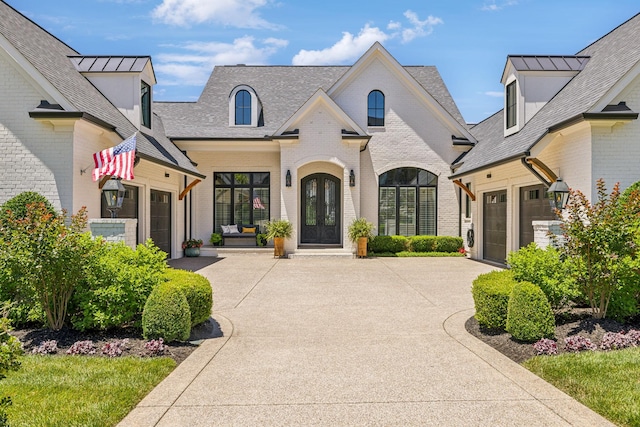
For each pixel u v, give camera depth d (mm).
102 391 4613
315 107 18219
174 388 4840
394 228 20234
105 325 6582
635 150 10117
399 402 4473
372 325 7711
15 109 10477
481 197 17500
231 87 22312
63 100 10312
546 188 12406
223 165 20406
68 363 5480
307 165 20109
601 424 3963
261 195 20594
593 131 10117
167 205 17203
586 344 5887
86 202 10969
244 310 8914
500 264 15742
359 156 18734
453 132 20266
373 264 16078
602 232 6758
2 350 3309
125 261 7297
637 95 10117
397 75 20109
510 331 6375
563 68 14164
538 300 6246
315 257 18016
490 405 4387
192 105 21578
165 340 6355
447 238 19359
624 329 6586
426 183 20250
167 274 7574
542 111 13773
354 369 5461
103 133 11656
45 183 10398
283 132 18281
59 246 6477
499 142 15828
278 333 7219
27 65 10273
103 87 14812
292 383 5004
